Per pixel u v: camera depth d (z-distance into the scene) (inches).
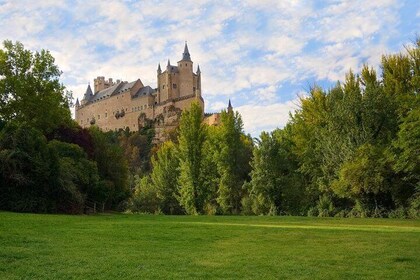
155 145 6171.3
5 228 743.7
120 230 783.7
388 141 1686.8
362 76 1999.3
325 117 2010.3
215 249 587.8
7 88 1786.4
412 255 548.7
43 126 1861.5
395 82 1804.9
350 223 1179.3
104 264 468.4
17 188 1332.4
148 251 559.2
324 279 417.4
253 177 2150.6
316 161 2016.5
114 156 2269.9
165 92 7308.1
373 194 1674.5
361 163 1558.8
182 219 1240.2
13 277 406.9
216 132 2778.1
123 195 2304.4
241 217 1427.2
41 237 656.4
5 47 1867.6
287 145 2283.5
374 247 617.3
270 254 550.6
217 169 2588.6
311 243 659.4
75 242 619.2
